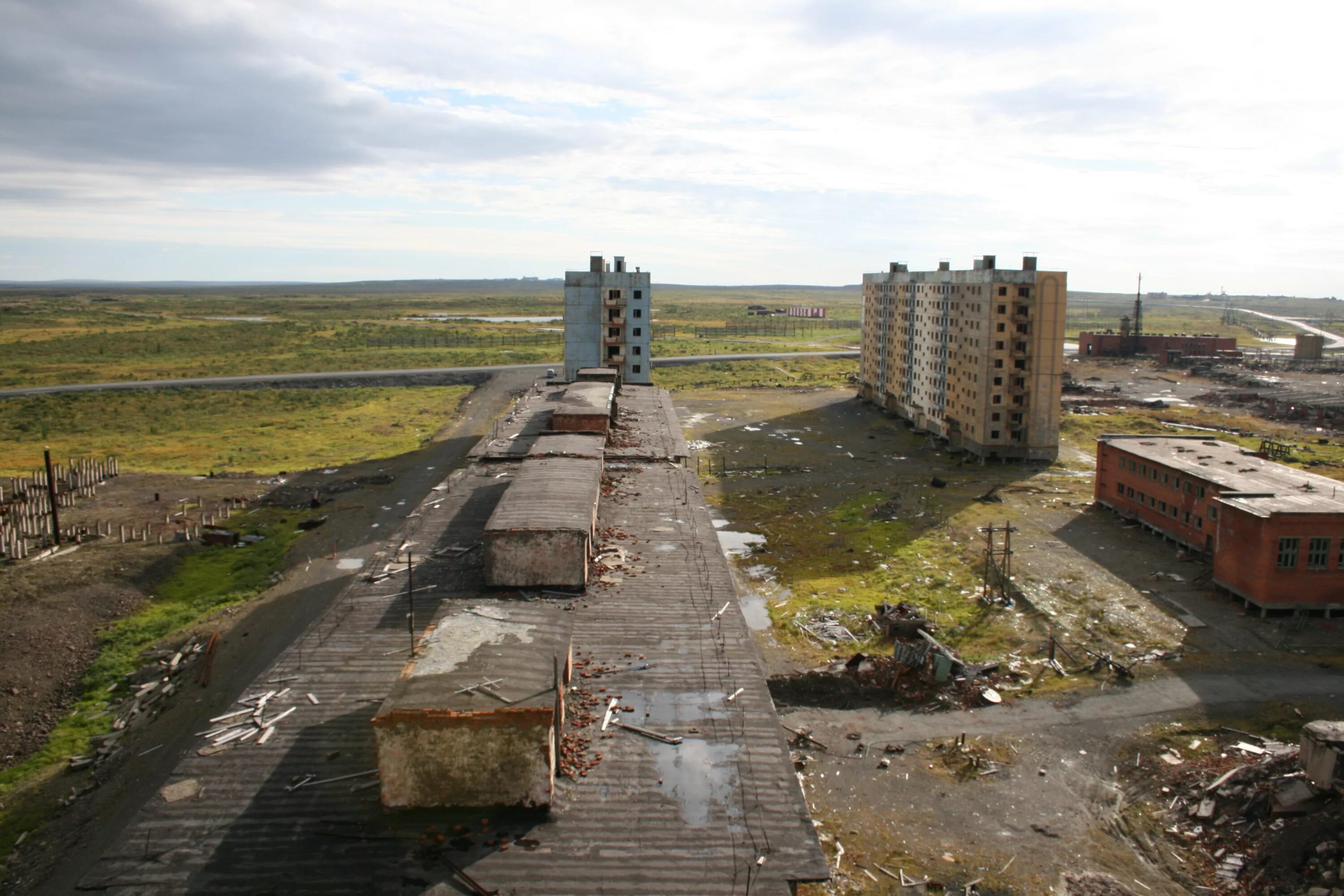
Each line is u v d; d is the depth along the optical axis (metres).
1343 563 58.31
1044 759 42.50
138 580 65.62
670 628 34.22
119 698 50.53
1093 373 197.38
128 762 42.97
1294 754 38.44
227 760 25.27
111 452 110.88
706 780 24.78
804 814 23.45
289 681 29.69
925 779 40.94
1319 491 64.81
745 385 181.38
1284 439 122.56
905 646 51.31
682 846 22.12
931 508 87.00
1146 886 33.88
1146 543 75.12
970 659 52.75
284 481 96.25
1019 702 48.03
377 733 22.72
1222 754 42.19
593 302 116.69
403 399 157.00
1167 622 58.06
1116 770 41.72
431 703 23.25
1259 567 58.53
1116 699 48.09
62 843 37.19
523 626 28.81
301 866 21.20
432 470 101.75
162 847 21.80
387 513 83.31
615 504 50.53
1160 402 152.38
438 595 37.09
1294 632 56.19
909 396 135.50
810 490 96.31
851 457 113.12
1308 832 33.19
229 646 54.59
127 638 57.00
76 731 47.12
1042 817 38.22
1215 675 50.56
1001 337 105.44
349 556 70.94
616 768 25.22
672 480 56.34
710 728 27.36
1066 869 34.78
